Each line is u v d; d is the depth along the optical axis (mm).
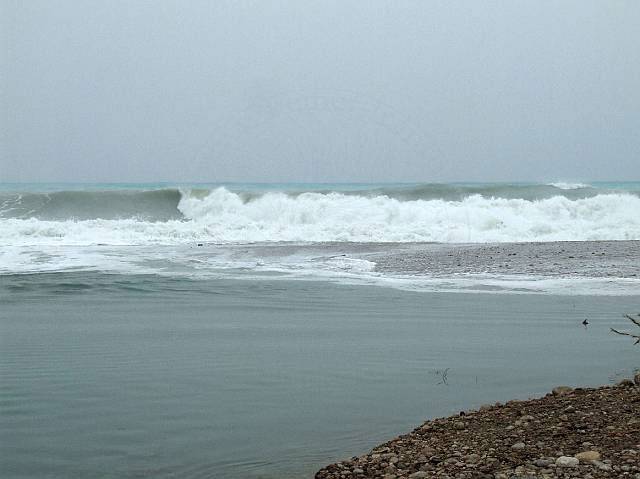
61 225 25094
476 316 10883
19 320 10812
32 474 5027
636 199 27344
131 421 6137
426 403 6590
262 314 11234
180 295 13094
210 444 5594
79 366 8023
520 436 5195
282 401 6691
